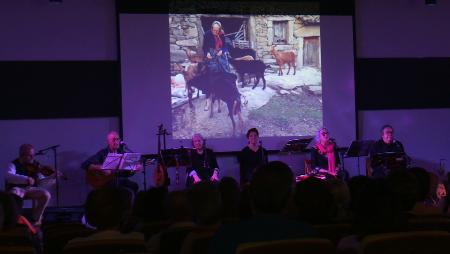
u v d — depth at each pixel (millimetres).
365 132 8836
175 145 8156
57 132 7965
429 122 9070
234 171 8336
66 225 3609
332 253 2031
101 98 8086
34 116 7914
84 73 8047
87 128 8047
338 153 8227
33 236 3729
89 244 2488
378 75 8906
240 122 8359
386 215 2273
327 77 8633
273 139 8430
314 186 2572
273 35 8500
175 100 8180
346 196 3283
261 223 2199
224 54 8352
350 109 8672
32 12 7926
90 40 8070
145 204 3318
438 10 9141
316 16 8617
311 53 8594
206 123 8258
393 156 7293
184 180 8172
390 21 8969
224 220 2881
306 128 8539
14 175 7004
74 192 7961
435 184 3961
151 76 8125
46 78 7953
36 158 7859
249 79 8414
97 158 7570
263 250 1974
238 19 8406
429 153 9055
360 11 8883
